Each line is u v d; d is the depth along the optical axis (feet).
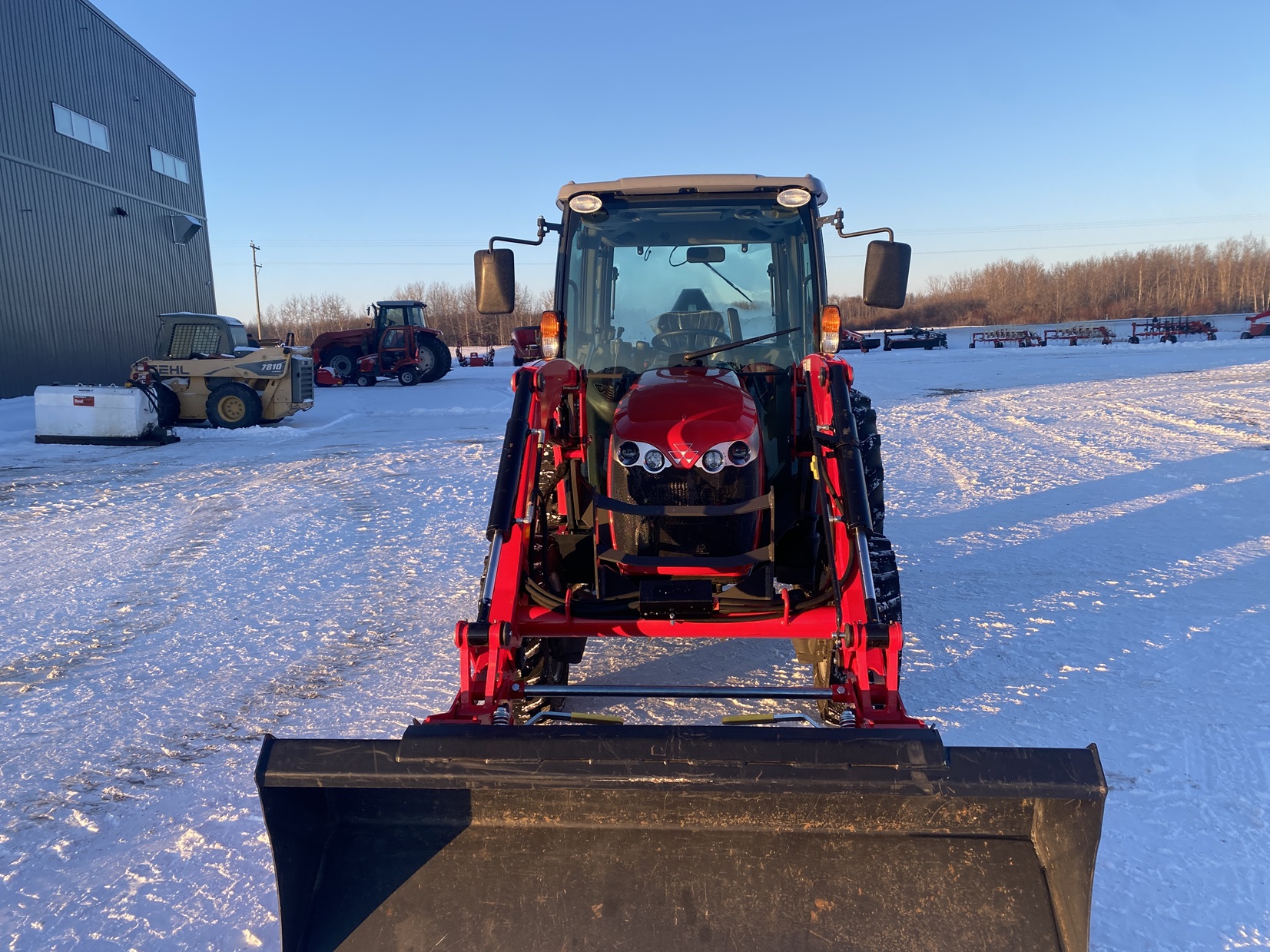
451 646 14.98
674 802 7.31
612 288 13.50
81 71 75.51
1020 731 11.16
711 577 10.08
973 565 18.84
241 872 8.73
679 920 6.81
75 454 39.63
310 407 52.16
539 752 6.69
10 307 65.57
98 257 77.51
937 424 42.04
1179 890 8.15
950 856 7.03
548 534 11.63
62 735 11.85
